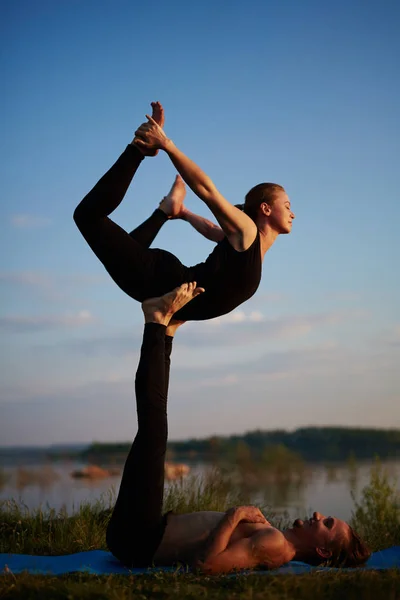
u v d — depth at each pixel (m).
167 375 4.10
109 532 3.93
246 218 3.84
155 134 3.69
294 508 9.79
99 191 3.73
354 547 3.89
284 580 3.07
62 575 3.45
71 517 5.85
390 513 6.48
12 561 4.12
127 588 3.04
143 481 3.84
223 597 2.85
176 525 3.89
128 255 3.87
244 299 4.02
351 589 2.95
